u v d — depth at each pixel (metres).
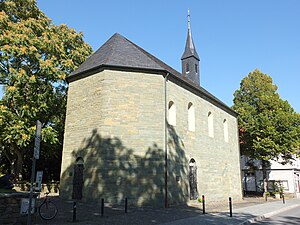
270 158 30.19
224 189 22.56
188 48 28.00
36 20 20.27
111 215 11.70
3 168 27.00
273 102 30.19
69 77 17.84
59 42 20.92
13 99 18.73
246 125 30.41
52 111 22.38
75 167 15.97
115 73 16.16
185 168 17.56
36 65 19.39
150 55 22.14
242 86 33.25
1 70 18.70
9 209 8.36
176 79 18.25
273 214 14.59
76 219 10.46
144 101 16.11
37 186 8.69
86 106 16.45
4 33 17.64
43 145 24.14
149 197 14.80
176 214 12.66
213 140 22.22
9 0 20.27
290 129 28.84
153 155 15.46
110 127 15.26
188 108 20.05
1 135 17.88
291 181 35.31
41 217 10.30
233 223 10.39
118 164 14.84
